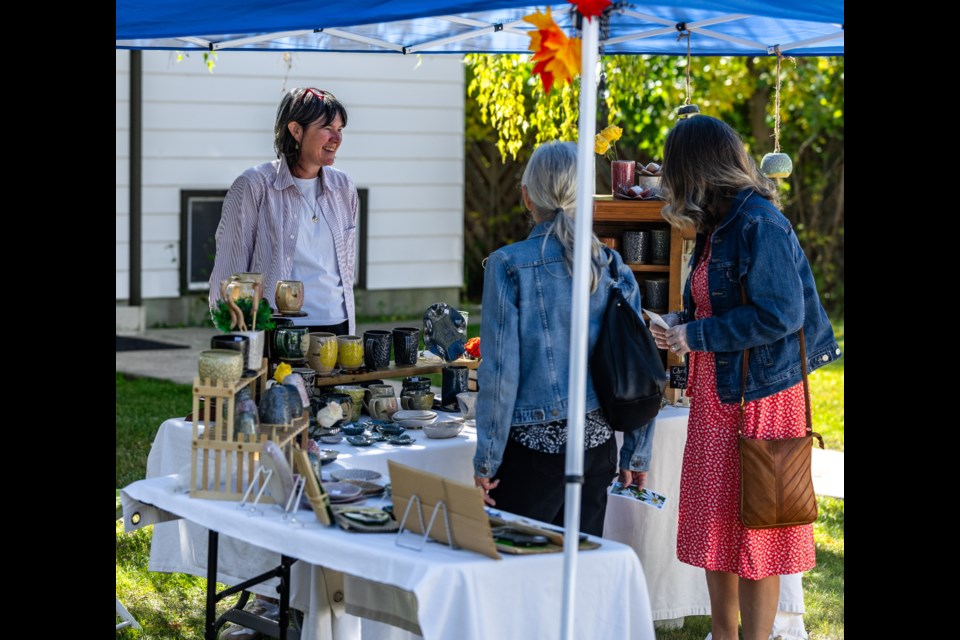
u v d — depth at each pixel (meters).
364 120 11.40
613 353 3.23
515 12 4.71
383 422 3.96
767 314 3.25
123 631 4.36
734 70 13.67
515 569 2.61
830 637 4.45
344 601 3.44
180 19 3.89
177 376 8.70
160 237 10.66
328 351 3.91
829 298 14.38
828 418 8.41
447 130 11.81
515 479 3.24
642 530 4.12
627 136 13.28
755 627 3.48
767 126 14.60
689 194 3.41
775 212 3.32
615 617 2.74
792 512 3.35
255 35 5.28
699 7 3.28
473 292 14.05
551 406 3.20
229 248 4.42
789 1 3.44
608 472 3.33
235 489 3.02
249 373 3.23
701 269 3.48
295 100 4.37
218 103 10.77
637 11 4.60
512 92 7.38
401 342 4.11
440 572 2.52
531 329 3.20
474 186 14.01
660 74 12.73
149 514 3.20
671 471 4.14
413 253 11.80
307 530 2.79
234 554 3.95
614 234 4.58
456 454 3.73
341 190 4.57
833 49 5.27
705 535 3.46
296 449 2.88
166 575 4.97
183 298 10.84
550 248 3.22
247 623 3.86
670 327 3.50
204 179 10.80
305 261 4.45
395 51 5.41
